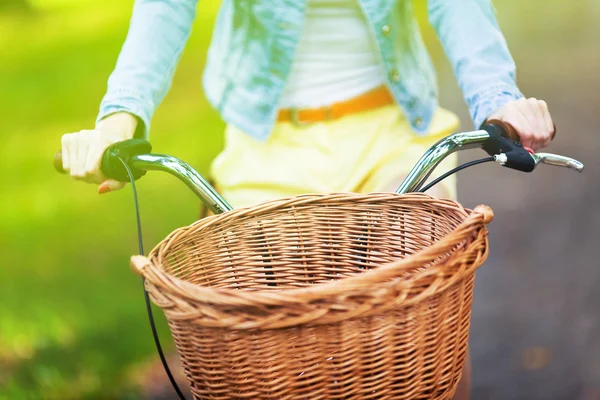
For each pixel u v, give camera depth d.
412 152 3.08
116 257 6.79
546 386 4.68
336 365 1.92
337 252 2.71
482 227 2.12
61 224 7.58
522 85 10.39
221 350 1.94
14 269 6.74
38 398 5.05
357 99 3.06
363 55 3.05
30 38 15.73
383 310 1.88
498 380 4.78
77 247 7.06
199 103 10.77
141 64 2.79
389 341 1.94
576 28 13.15
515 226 6.69
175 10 2.89
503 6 15.27
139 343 5.43
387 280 1.92
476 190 7.50
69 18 16.92
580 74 10.62
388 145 3.07
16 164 9.48
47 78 13.05
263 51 3.07
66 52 14.44
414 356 1.99
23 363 5.37
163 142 9.42
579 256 6.11
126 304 5.96
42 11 17.69
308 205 2.71
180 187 8.05
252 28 3.09
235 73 3.15
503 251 6.27
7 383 5.16
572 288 5.68
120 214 7.59
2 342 5.62
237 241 2.62
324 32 3.02
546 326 5.27
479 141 2.54
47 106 11.66
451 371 2.13
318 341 1.90
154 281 1.98
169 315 2.00
